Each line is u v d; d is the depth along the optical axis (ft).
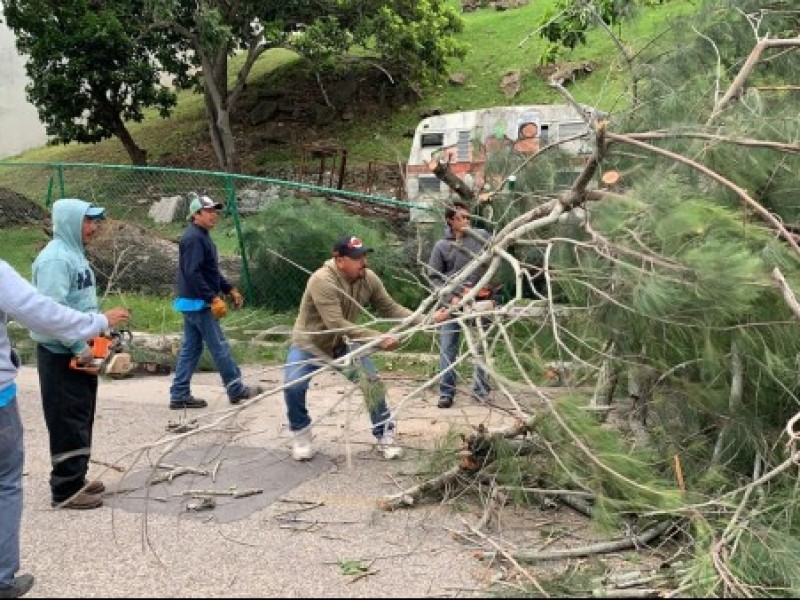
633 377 15.01
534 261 16.15
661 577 11.89
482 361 13.58
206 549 13.29
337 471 16.89
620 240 13.65
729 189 14.23
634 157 16.19
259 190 39.17
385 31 70.03
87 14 69.31
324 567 12.60
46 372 14.62
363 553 13.09
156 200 42.39
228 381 22.00
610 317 14.24
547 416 13.71
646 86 18.79
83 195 43.06
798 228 14.79
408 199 35.88
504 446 14.80
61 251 14.52
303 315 17.25
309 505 15.11
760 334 13.01
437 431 19.17
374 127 77.51
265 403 22.58
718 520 12.57
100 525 14.29
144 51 76.02
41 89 72.18
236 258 35.45
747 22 18.31
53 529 14.12
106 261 36.29
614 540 13.24
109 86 73.31
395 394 22.16
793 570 11.40
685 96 17.19
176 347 28.71
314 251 32.55
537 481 15.10
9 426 11.60
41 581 12.22
